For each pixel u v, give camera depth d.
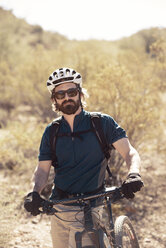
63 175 2.46
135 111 6.14
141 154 6.49
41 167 2.56
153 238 4.39
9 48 18.56
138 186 2.18
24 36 28.45
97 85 6.24
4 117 11.63
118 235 2.45
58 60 11.16
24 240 4.14
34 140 6.40
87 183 2.43
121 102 6.20
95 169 2.42
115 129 2.50
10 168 6.73
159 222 4.86
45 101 10.45
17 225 4.56
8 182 6.06
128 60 8.04
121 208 5.26
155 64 7.57
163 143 7.64
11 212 4.76
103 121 2.46
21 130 6.79
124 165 6.46
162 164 7.35
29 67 11.74
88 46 12.58
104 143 2.43
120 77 6.18
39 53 12.06
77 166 2.40
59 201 2.32
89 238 2.38
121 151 2.50
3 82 13.52
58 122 2.49
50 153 2.53
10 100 13.16
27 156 6.76
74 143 2.40
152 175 6.74
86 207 2.37
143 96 6.36
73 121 2.45
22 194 5.46
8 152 6.62
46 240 4.20
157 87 7.34
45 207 2.25
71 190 2.46
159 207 5.36
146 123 6.29
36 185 2.44
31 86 11.16
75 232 2.37
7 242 3.99
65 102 2.41
